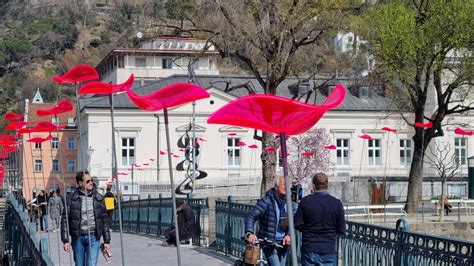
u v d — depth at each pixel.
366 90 82.94
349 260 15.11
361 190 57.97
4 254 25.44
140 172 79.19
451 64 49.41
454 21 46.59
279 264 14.22
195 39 42.53
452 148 79.00
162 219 33.62
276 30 39.78
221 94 79.94
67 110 14.28
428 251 11.84
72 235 15.48
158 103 8.51
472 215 47.88
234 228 23.48
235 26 40.12
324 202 12.37
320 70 43.03
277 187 14.29
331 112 81.62
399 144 82.75
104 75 109.81
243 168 81.50
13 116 18.17
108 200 28.98
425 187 63.72
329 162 67.00
